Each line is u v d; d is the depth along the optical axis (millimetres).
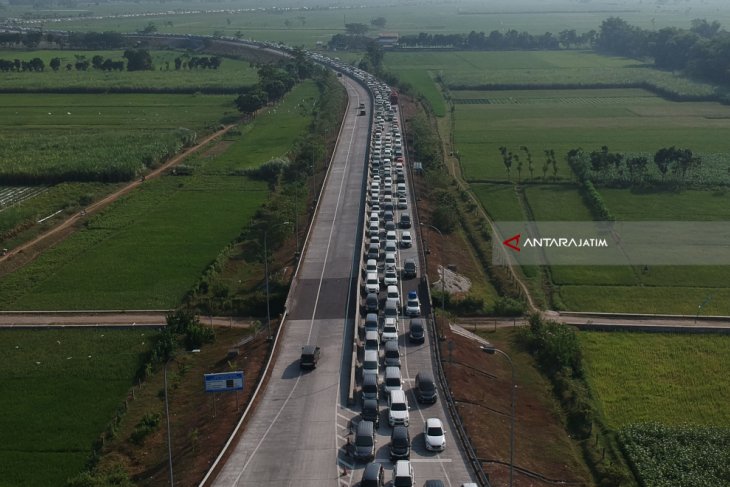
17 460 90562
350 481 80000
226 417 94438
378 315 125062
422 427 91750
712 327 128625
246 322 129250
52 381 108812
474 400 99875
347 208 183875
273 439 88438
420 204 187250
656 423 100812
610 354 121188
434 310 127875
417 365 108500
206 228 176000
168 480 82812
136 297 138000
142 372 110688
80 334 123438
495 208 194125
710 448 94875
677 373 115375
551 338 119438
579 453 95562
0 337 122500
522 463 87688
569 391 108500
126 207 193000
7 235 168125
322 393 99438
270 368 106562
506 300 137000
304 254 152875
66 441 94500
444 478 80938
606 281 149375
